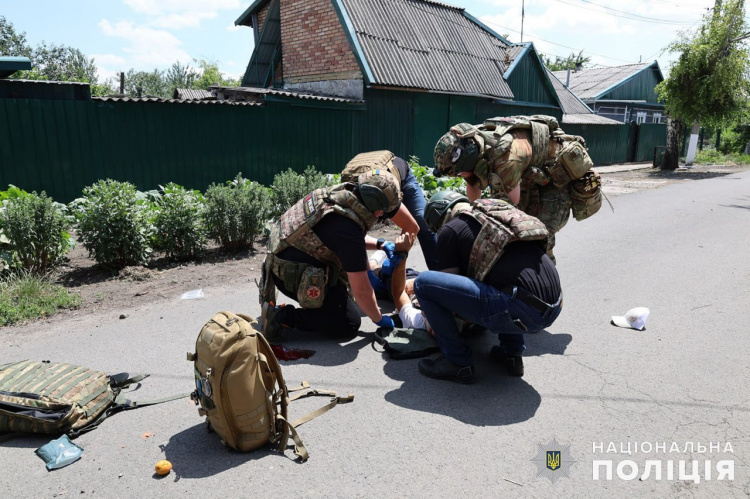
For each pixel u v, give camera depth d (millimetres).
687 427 2877
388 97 13164
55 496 2340
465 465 2553
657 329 4301
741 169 22641
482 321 3125
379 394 3246
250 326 2588
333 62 13047
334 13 12789
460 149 3980
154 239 6492
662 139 28172
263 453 2664
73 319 4559
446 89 13859
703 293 5227
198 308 4848
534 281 3012
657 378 3443
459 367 3361
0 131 7750
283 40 14250
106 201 5773
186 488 2389
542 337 4156
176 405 3127
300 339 4090
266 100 10836
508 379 3447
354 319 4047
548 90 18578
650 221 9281
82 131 8562
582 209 4352
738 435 2793
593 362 3693
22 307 4645
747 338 4086
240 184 7555
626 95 31047
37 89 8055
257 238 7617
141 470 2520
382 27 13500
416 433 2822
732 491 2367
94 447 2707
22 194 6184
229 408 2541
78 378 2982
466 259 3207
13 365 3061
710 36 19859
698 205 11266
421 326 3953
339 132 12266
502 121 4125
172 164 9711
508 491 2371
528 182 4180
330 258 3818
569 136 4207
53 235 5648
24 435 2801
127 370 3568
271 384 2691
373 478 2455
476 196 4410
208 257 6691
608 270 6094
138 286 5496
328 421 2939
